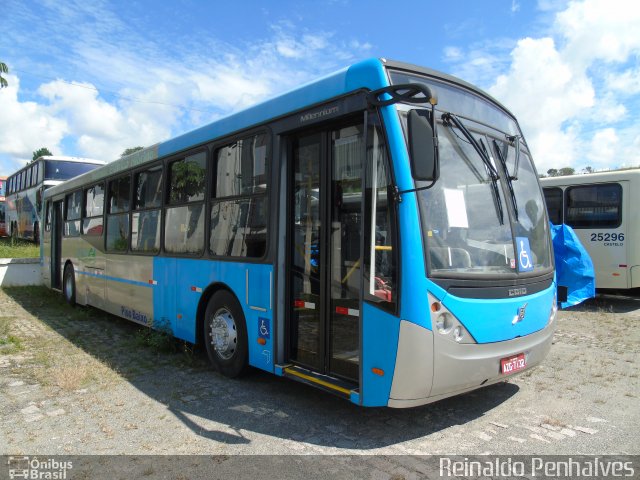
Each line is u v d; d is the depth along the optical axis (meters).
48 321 9.66
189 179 6.71
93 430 4.44
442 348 3.81
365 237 4.07
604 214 11.62
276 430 4.41
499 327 4.17
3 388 5.55
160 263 7.30
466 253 4.11
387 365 3.85
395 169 3.88
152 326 7.39
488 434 4.29
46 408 4.96
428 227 3.91
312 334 4.79
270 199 5.15
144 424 4.57
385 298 3.89
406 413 4.79
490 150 4.76
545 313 4.76
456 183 4.24
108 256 9.16
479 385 4.16
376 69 4.12
